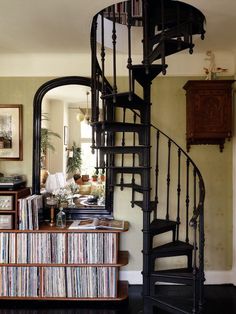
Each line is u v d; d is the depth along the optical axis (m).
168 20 2.57
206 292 3.12
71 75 3.33
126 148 2.72
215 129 3.09
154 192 3.32
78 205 3.33
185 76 3.34
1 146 3.31
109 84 3.19
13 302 2.88
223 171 3.35
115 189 3.32
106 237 2.87
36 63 3.34
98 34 2.83
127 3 2.38
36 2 2.20
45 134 3.34
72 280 2.88
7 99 3.35
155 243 3.32
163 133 3.17
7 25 2.58
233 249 3.32
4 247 2.87
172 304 2.61
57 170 3.35
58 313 2.69
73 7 2.28
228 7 2.24
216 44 3.04
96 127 2.72
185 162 3.33
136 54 3.26
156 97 3.35
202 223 2.55
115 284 2.88
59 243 2.87
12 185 2.95
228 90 3.09
